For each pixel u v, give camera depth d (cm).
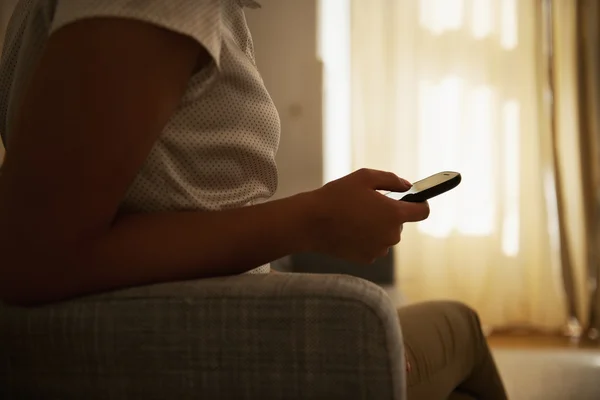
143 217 49
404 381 45
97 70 41
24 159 41
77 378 48
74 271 44
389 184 54
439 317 94
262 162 60
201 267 49
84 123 41
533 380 209
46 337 48
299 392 44
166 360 46
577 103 308
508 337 301
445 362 87
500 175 310
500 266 312
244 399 45
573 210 313
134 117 42
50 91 42
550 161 312
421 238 311
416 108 310
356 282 46
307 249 52
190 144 53
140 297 47
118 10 43
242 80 57
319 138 318
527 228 313
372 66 311
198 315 46
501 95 310
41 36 53
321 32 317
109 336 47
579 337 301
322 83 317
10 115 56
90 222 43
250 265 51
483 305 313
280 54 319
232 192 58
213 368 45
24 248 42
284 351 44
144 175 52
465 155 311
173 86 45
